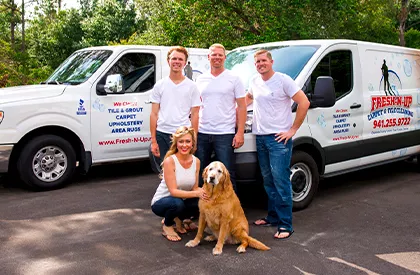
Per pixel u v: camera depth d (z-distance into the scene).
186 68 7.73
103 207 5.97
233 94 5.04
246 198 6.55
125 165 8.89
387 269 4.10
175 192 4.58
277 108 4.82
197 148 5.19
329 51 6.17
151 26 21.81
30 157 6.58
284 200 4.87
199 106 5.15
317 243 4.74
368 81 6.78
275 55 6.26
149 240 4.79
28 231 5.04
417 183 7.55
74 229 5.11
